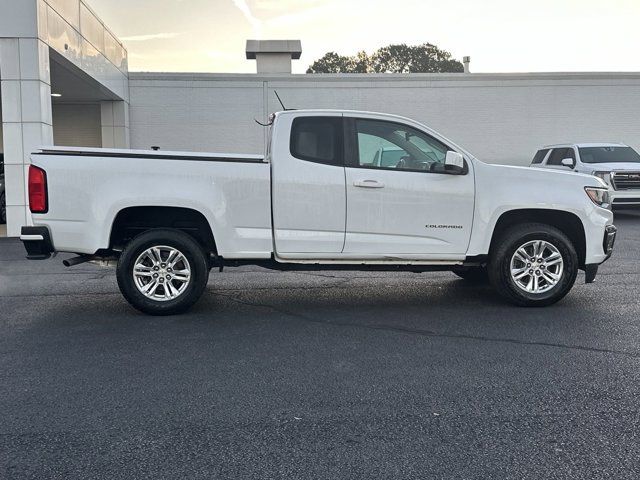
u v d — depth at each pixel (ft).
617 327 20.15
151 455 11.59
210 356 17.35
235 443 12.06
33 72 42.27
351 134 22.08
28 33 41.96
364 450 11.76
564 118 75.25
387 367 16.37
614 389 14.75
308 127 21.98
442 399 14.19
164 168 21.18
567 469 11.03
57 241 20.90
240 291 26.45
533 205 22.34
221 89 73.15
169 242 21.61
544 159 61.87
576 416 13.24
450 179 22.15
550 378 15.49
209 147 73.56
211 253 22.62
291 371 16.08
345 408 13.71
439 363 16.67
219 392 14.66
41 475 10.89
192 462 11.33
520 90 74.79
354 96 74.08
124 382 15.34
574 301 23.95
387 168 22.08
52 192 20.72
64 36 47.52
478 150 75.41
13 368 16.40
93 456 11.56
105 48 60.64
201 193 21.29
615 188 51.70
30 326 20.68
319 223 21.80
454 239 22.38
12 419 13.19
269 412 13.51
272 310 22.88
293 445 11.98
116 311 22.84
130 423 12.98
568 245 22.58
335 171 21.76
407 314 22.13
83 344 18.56
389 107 74.38
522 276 22.81
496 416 13.26
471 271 28.22
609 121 75.46
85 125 75.05
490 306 23.32
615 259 34.14
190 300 21.89
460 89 74.59
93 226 20.93
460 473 10.92
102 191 20.90
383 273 30.83
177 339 19.04
